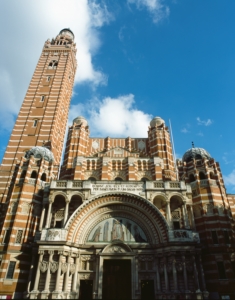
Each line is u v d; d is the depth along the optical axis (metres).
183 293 30.86
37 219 40.06
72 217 35.81
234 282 34.62
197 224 40.41
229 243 37.97
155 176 46.56
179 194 38.81
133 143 56.09
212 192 41.97
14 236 37.09
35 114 62.69
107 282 34.19
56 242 33.34
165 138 53.88
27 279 35.41
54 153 59.28
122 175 47.75
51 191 38.47
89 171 48.06
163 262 33.88
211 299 33.78
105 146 55.66
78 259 34.91
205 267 36.41
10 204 39.91
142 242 36.22
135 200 38.19
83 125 56.31
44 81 70.44
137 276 33.50
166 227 35.12
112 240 36.25
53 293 30.38
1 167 52.94
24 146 56.72
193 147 51.12
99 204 37.97
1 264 34.88
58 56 78.00
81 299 33.19
